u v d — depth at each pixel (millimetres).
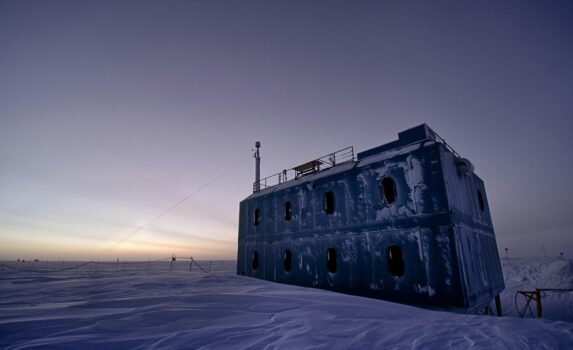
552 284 31844
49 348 4484
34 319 6293
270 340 5035
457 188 11922
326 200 15172
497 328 5625
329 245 14281
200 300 8812
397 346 4707
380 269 11828
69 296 11336
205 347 4684
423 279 10398
